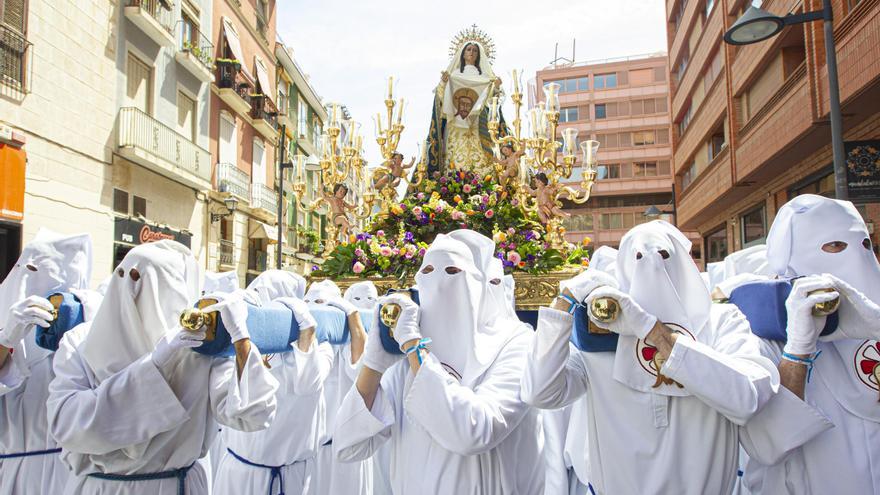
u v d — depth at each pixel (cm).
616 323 252
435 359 267
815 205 300
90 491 272
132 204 1434
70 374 273
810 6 1114
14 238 1071
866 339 266
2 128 1028
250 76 2153
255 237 2145
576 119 5031
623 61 4997
